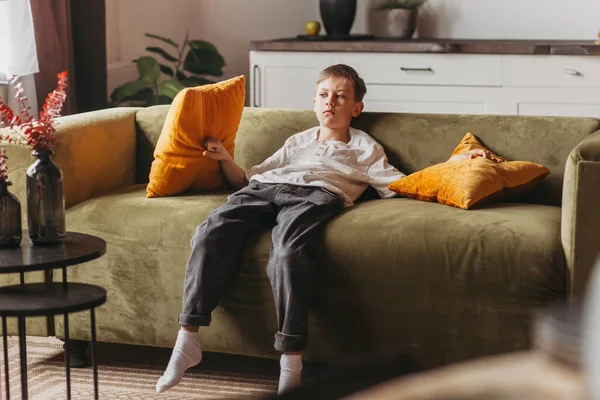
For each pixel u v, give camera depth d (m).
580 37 4.59
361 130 2.80
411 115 2.80
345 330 2.29
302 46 4.40
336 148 2.69
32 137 2.00
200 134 2.67
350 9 4.57
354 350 2.29
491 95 4.23
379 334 2.27
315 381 0.84
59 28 3.94
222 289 2.30
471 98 4.25
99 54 4.20
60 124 2.69
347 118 2.74
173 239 2.41
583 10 4.56
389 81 4.34
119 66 4.79
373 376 0.85
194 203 2.54
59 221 2.00
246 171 2.74
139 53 4.97
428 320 2.23
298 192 2.48
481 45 4.18
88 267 2.50
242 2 4.98
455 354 2.23
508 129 2.71
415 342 2.25
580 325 0.69
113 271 2.47
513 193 2.54
